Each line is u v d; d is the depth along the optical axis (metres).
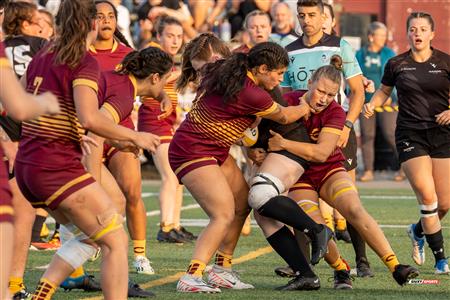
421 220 18.16
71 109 11.92
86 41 11.95
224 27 38.03
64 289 15.51
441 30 44.34
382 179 38.56
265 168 15.16
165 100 15.05
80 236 12.65
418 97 18.02
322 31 18.23
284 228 15.62
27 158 11.95
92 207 11.84
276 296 15.11
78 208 11.81
